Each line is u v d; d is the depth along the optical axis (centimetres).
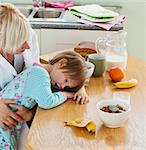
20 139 187
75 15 292
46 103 169
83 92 183
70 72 180
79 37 274
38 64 182
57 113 166
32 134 149
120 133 150
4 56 186
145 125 156
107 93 187
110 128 154
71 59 183
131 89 193
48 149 139
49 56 230
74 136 148
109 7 339
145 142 143
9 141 182
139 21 344
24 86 176
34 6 325
